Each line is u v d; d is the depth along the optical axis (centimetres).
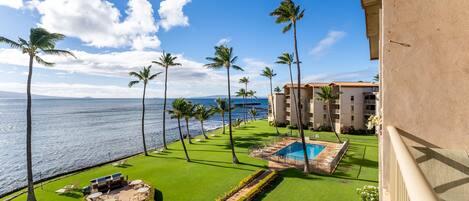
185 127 7988
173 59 3988
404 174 119
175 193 2100
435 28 260
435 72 259
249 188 2120
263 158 3081
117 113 14512
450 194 236
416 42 267
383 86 283
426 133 261
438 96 257
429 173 248
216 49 3031
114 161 3491
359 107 4850
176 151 3797
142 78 3778
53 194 2189
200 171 2675
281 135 4734
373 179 2234
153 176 2581
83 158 4038
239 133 5362
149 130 7312
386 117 280
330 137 4447
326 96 4356
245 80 9269
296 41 2541
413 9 268
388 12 280
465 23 250
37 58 1892
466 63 248
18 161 3950
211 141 4547
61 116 12506
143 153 3781
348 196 1880
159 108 19850
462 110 248
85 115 13050
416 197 84
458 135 249
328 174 2402
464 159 238
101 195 2088
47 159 4019
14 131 7350
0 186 2831
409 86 269
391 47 278
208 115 5012
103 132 6950
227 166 2814
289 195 1939
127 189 2236
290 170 2564
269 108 6756
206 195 2033
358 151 3312
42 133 6862
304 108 5588
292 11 2438
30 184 1928
